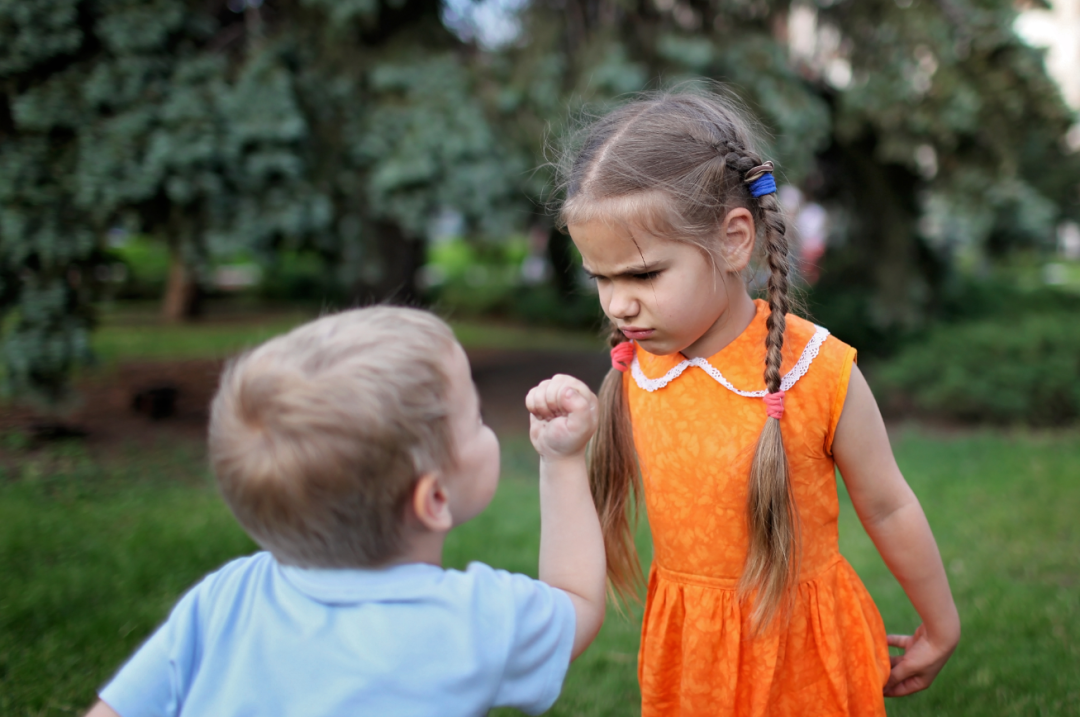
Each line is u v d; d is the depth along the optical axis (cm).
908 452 568
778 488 127
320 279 1688
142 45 484
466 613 97
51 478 470
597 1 649
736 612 136
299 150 549
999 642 272
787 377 131
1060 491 454
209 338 1088
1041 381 648
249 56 545
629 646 283
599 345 1129
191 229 524
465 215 612
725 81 596
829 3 669
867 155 755
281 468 93
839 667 137
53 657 259
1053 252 970
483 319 1516
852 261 888
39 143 477
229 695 97
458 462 102
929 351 718
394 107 586
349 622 97
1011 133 648
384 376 95
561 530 119
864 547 379
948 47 614
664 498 142
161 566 339
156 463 528
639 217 119
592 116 164
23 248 475
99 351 946
